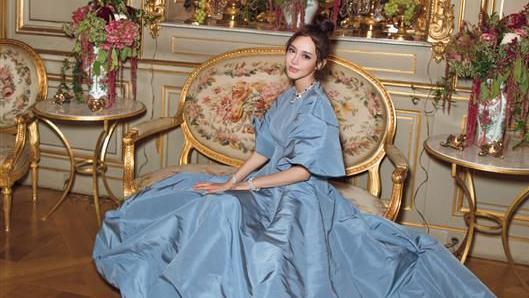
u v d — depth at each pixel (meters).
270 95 3.64
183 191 2.92
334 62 3.62
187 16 4.23
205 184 2.96
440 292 2.88
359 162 3.50
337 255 2.85
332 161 2.77
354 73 3.58
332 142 2.78
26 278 3.23
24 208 4.11
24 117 3.67
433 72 3.65
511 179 3.68
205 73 3.76
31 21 4.25
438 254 2.93
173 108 4.07
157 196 2.94
